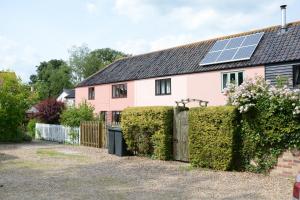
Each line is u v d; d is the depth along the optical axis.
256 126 12.12
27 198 9.23
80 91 41.16
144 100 31.88
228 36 28.73
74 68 82.94
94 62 83.12
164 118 15.62
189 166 14.09
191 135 14.05
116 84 35.44
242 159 12.73
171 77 28.95
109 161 15.94
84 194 9.66
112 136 18.50
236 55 24.48
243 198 9.08
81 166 14.58
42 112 31.70
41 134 30.00
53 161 16.05
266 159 12.06
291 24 24.72
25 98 26.80
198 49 30.03
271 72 22.02
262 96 11.96
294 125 11.23
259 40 24.62
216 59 25.75
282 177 11.54
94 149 21.23
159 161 15.52
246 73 23.34
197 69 26.64
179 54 31.53
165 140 15.66
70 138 25.70
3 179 11.81
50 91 78.94
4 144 24.88
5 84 25.92
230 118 12.58
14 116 25.83
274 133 11.65
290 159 11.41
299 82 20.73
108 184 10.99
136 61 36.62
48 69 85.69
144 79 31.80
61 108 32.00
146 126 16.28
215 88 25.28
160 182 11.24
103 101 37.41
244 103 12.29
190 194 9.59
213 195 9.45
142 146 16.72
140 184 10.97
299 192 4.96
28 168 14.10
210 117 13.26
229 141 12.62
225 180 11.35
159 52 34.84
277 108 11.51
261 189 10.02
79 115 25.59
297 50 21.50
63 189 10.30
